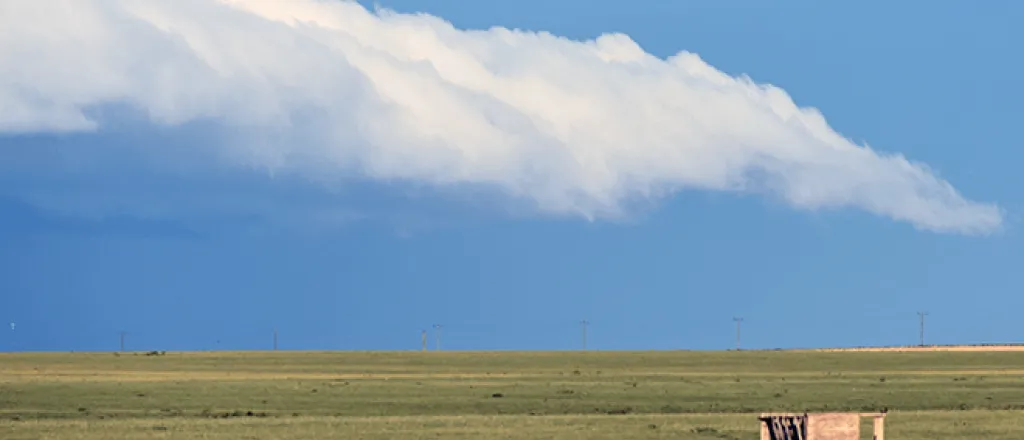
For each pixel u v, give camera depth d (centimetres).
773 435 19650
